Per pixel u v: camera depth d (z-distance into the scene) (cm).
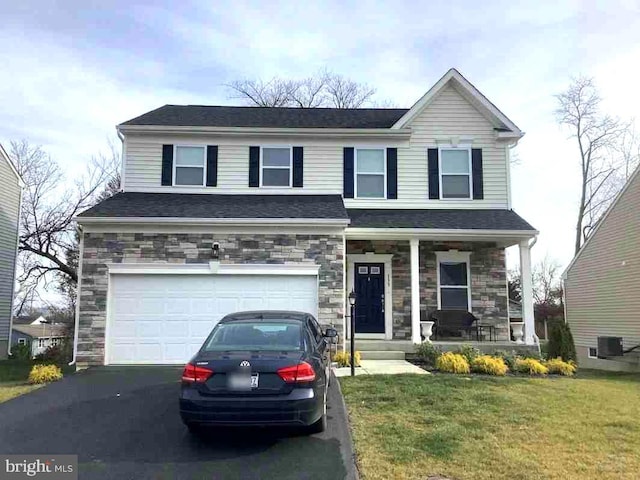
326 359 712
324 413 606
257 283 1216
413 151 1537
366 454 534
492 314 1470
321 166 1524
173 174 1497
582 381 1003
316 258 1223
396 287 1458
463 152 1542
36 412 733
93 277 1195
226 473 495
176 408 752
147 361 1177
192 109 1723
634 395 849
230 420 540
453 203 1513
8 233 1862
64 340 1994
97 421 684
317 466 510
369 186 1524
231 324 654
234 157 1515
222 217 1224
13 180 1902
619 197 1830
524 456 527
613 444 568
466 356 1121
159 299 1201
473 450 545
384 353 1270
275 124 1567
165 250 1213
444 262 1484
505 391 841
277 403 539
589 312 2050
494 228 1347
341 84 3434
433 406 734
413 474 480
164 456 545
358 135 1528
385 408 721
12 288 1881
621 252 1819
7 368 1302
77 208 2638
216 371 550
